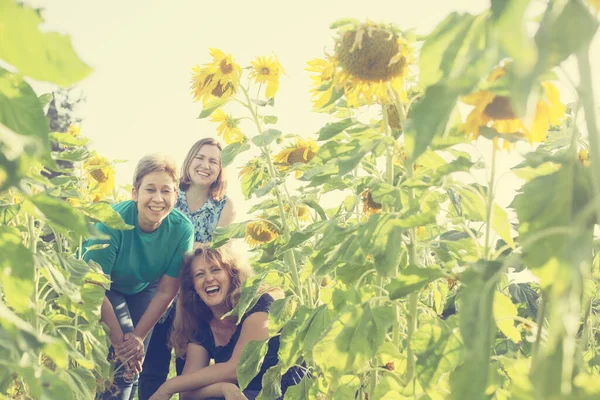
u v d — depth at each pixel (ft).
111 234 14.83
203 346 14.98
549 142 9.66
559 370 3.21
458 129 5.10
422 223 5.97
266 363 13.85
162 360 16.85
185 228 15.69
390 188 7.04
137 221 15.11
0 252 3.83
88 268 8.82
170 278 15.72
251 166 12.06
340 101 8.54
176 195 15.34
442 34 3.65
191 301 14.90
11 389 7.75
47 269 5.71
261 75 11.24
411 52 6.44
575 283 3.10
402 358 7.29
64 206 3.64
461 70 3.21
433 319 6.19
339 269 7.76
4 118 3.20
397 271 8.00
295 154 11.91
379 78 6.49
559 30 2.81
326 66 8.14
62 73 2.63
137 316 16.15
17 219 10.54
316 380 9.20
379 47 6.33
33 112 3.20
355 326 6.35
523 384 4.17
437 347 5.99
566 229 3.73
